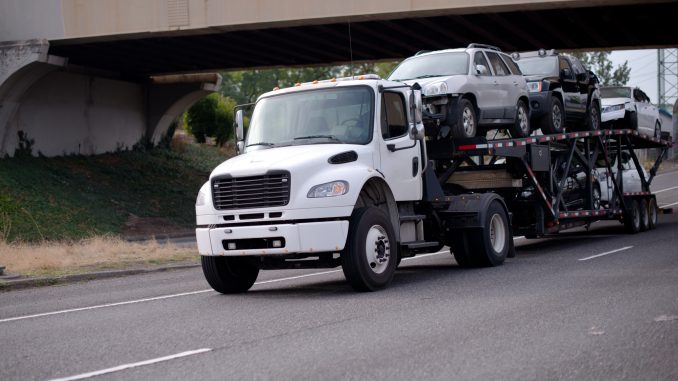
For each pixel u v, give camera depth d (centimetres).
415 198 1438
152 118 5153
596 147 2253
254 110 1430
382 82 1384
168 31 3331
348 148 1300
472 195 1593
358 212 1284
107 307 1242
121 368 781
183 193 4600
